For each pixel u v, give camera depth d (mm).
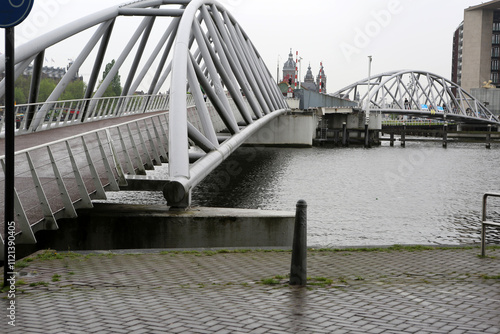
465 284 7715
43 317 5961
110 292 7188
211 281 7965
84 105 34219
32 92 28953
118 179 16766
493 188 43625
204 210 16141
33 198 13539
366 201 35406
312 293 7121
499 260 9812
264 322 5781
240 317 5961
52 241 14266
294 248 7652
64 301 6676
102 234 14656
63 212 13125
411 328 5586
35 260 9547
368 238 23828
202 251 10773
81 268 8883
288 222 15703
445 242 23156
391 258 9992
